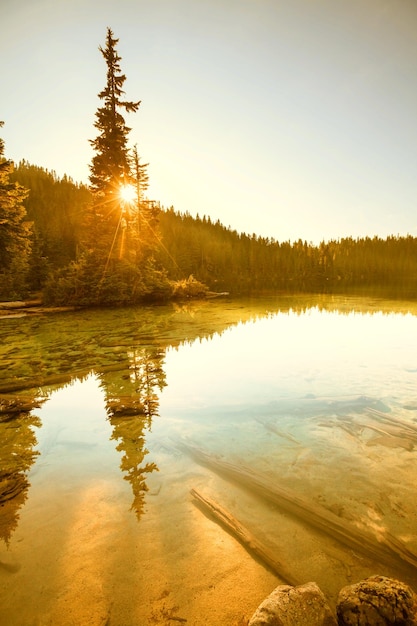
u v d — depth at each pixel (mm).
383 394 5863
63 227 59781
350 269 99062
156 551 2539
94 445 4332
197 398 5980
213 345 10742
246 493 3238
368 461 3762
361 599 1842
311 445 4172
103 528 2807
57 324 15531
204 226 139750
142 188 35219
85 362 8625
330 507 2986
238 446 4207
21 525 2873
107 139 24750
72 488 3404
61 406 5734
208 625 1957
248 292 50156
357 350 9656
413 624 1747
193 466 3771
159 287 28375
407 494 3145
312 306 25266
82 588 2242
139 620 2010
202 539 2648
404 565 2344
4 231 21297
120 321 16594
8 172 20812
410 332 12695
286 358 8852
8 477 3623
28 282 33531
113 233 24547
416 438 4270
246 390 6344
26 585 2283
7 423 5059
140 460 3939
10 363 8562
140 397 6082
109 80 24938
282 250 110062
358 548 2506
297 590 1956
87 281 23281
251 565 2387
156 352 9781
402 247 133000
